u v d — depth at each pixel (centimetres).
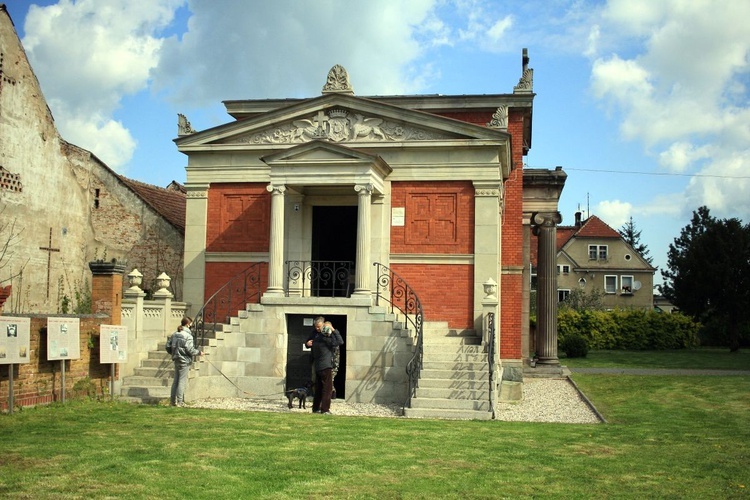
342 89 2144
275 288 1952
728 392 2222
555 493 890
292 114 2167
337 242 2197
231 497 819
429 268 2086
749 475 1021
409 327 2053
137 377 1767
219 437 1180
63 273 2659
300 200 2167
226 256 2202
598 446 1227
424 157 2105
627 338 5294
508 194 2484
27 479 867
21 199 2453
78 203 2756
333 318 1927
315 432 1266
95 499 796
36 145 2527
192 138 2225
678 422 1611
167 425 1296
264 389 1894
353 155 1953
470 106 2523
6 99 2384
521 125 2520
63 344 1494
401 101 2566
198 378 1827
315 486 879
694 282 5025
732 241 4938
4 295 1389
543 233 2844
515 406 1888
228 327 1920
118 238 2803
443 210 2095
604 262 7238
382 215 2109
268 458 1023
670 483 962
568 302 6297
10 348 1341
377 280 2002
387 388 1830
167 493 825
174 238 2753
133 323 1825
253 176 2203
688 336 5284
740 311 4906
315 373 1639
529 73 2523
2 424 1255
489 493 877
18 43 2442
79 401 1547
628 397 2114
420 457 1073
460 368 1761
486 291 1909
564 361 3775
